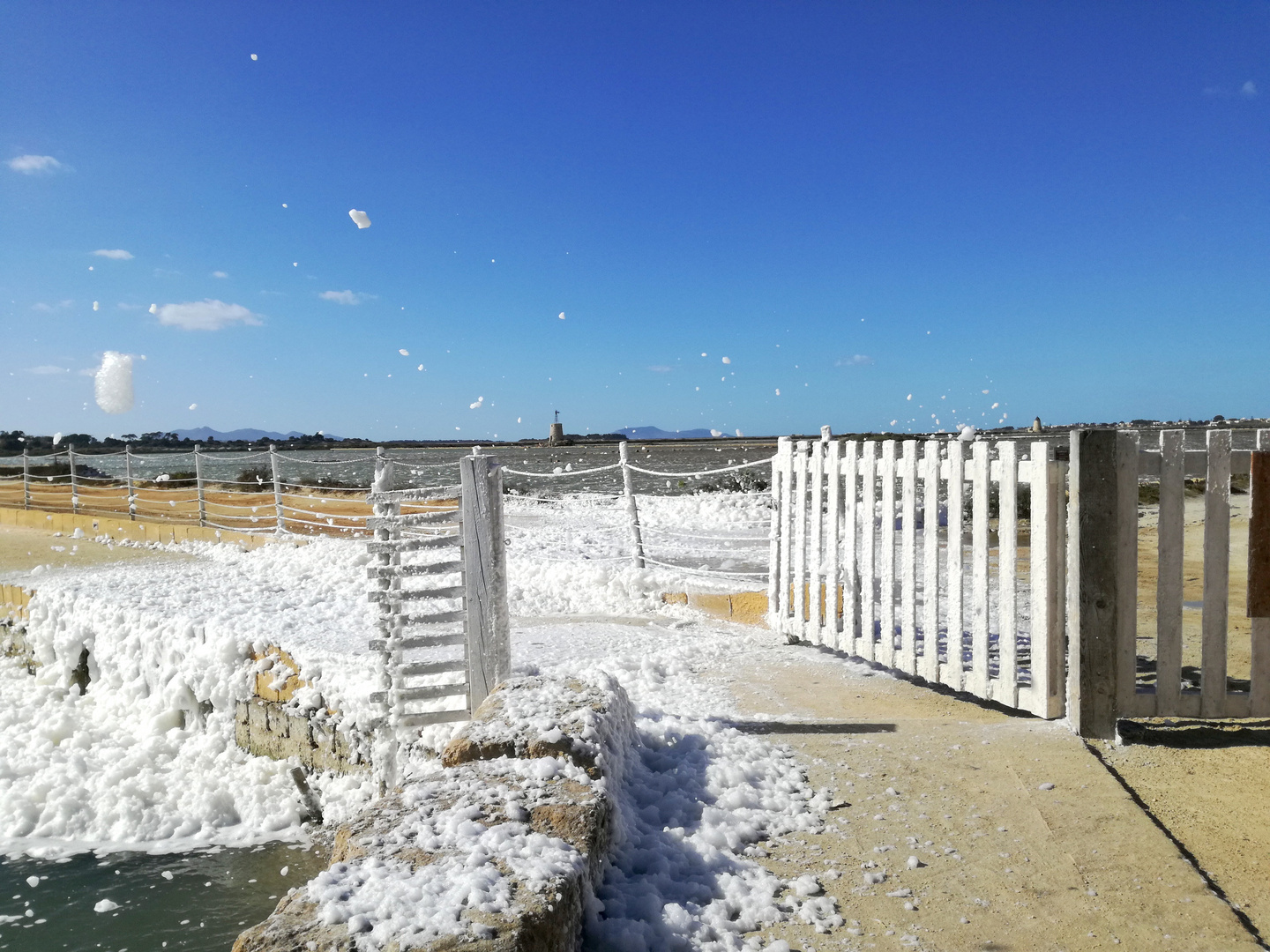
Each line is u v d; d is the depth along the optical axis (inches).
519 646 284.2
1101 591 173.8
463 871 86.8
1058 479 182.5
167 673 320.5
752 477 909.2
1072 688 177.5
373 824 102.3
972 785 149.9
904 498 226.5
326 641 285.6
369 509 643.5
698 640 293.9
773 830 133.2
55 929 195.9
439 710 213.5
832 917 107.6
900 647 231.0
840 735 180.4
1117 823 132.4
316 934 75.2
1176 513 174.6
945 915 108.0
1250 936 102.1
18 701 366.6
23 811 259.1
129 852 240.4
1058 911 108.7
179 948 187.0
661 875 113.7
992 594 350.0
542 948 77.8
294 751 273.9
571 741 128.7
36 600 397.7
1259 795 146.3
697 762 160.9
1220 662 175.6
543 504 714.8
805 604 281.6
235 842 245.6
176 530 609.6
